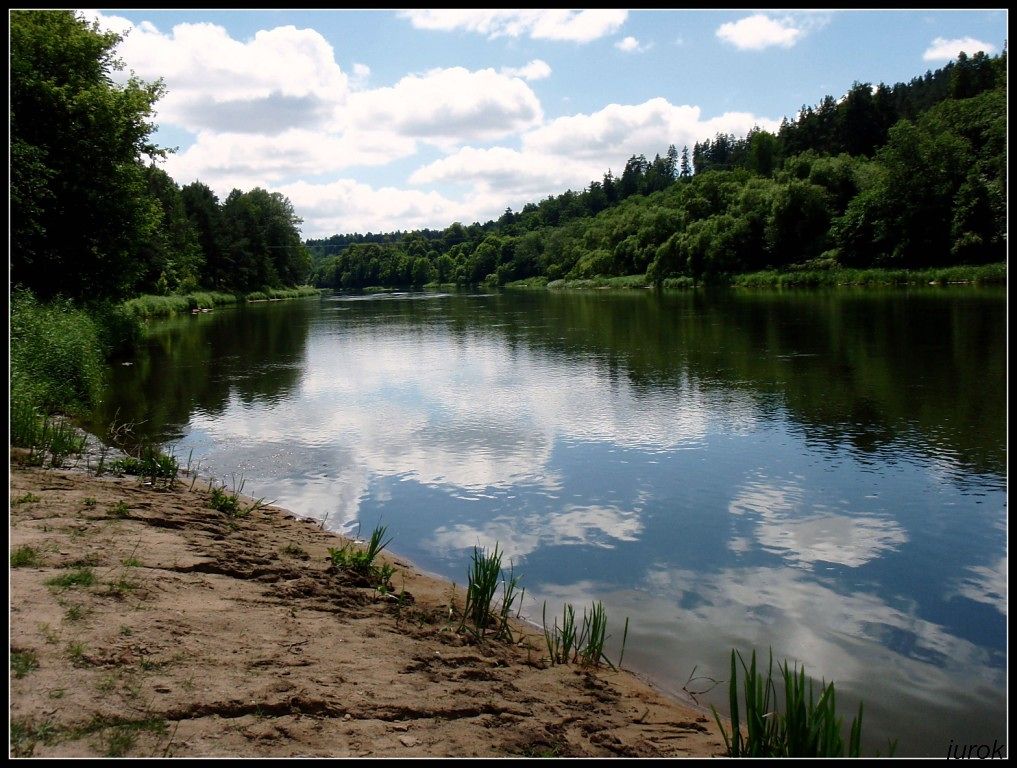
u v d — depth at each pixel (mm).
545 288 99938
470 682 4797
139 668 4184
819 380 16828
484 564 6059
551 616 6414
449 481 10414
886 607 6477
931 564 7328
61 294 24422
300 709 4031
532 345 26531
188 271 69250
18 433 10234
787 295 50875
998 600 6551
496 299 70000
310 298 94000
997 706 4969
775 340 24484
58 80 25969
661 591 6891
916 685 5254
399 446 12383
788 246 68688
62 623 4555
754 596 6738
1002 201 51688
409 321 41781
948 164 56812
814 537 8102
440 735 4016
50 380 14914
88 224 25891
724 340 25281
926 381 16125
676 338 26672
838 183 71375
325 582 6289
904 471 10211
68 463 9750
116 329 26359
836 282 58000
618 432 12953
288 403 16422
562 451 11844
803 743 3902
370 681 4523
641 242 89812
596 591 6918
